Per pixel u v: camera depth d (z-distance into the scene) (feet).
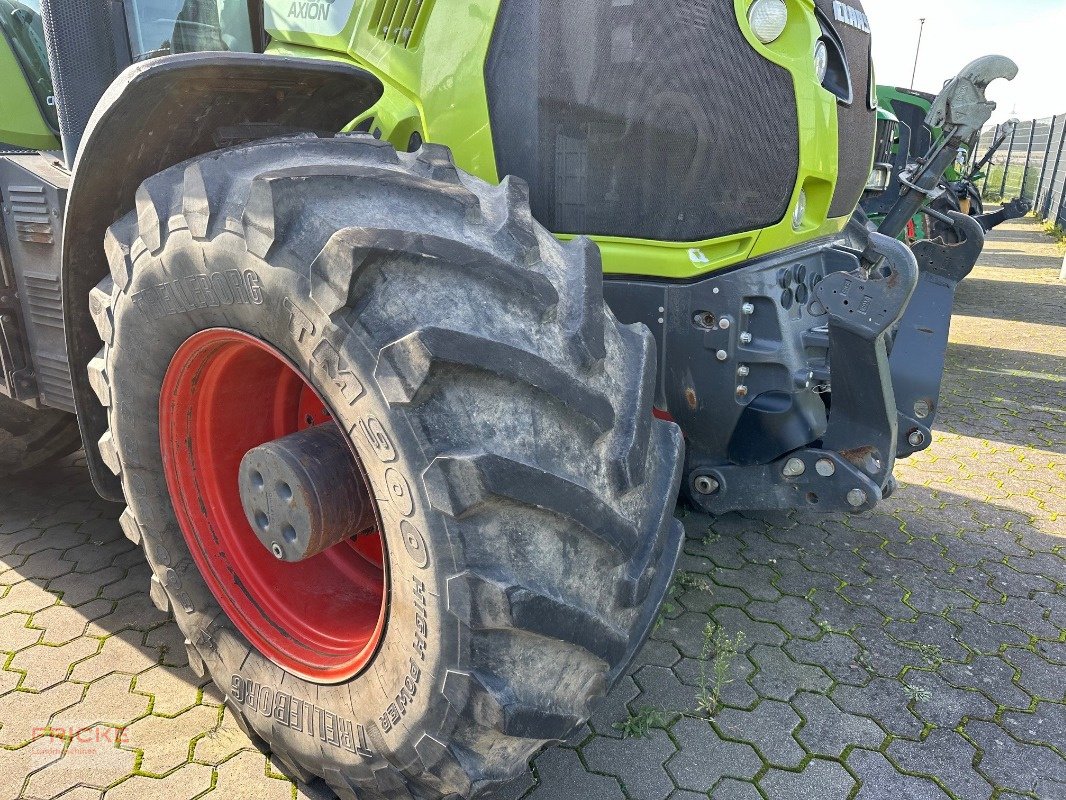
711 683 7.16
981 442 13.20
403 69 6.84
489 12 6.49
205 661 6.06
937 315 8.43
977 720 6.77
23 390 7.69
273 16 7.59
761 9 6.22
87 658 7.43
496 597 3.98
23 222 7.12
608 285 7.07
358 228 4.06
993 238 46.42
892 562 9.23
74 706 6.80
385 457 4.13
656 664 7.43
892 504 10.72
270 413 6.08
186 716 6.71
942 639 7.84
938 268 8.55
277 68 5.17
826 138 6.73
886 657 7.55
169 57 4.81
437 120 6.79
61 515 10.25
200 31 7.80
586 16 6.34
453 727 4.31
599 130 6.57
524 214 4.78
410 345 3.86
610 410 4.46
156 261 4.93
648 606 5.30
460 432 4.00
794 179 6.63
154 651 7.54
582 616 4.35
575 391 4.29
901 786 6.09
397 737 4.63
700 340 7.00
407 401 3.92
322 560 6.22
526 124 6.65
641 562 4.75
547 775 6.17
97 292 5.57
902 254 5.99
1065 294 27.40
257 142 4.98
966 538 9.82
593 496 4.31
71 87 6.69
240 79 5.24
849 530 9.95
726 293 6.79
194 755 6.28
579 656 4.50
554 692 4.46
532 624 4.08
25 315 7.49
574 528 4.29
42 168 7.13
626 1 6.23
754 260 6.79
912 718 6.79
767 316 6.89
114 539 9.65
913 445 8.23
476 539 4.01
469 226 4.56
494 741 4.45
